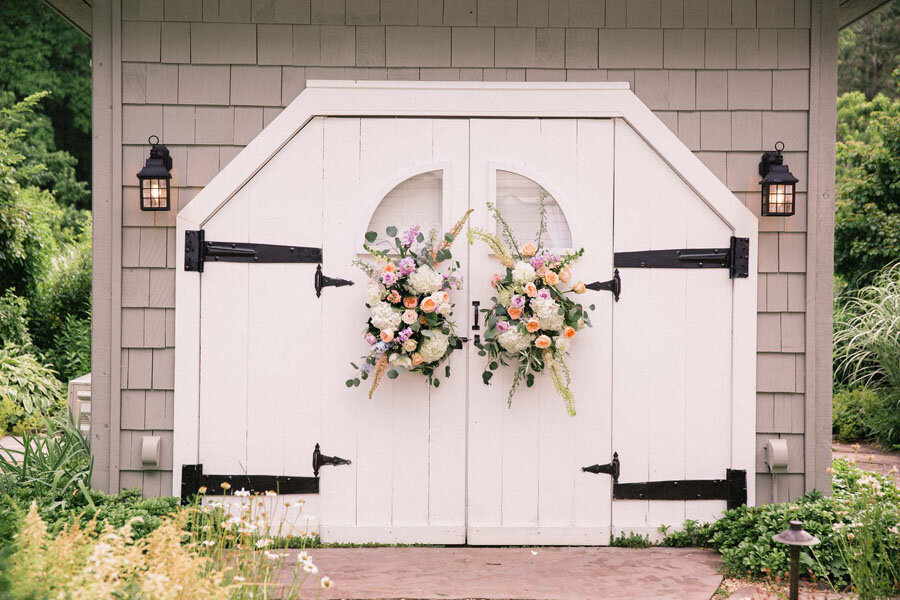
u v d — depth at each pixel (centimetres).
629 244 423
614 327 422
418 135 420
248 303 419
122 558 252
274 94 419
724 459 423
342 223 420
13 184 897
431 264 411
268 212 419
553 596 344
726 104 424
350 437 419
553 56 422
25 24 1392
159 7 416
